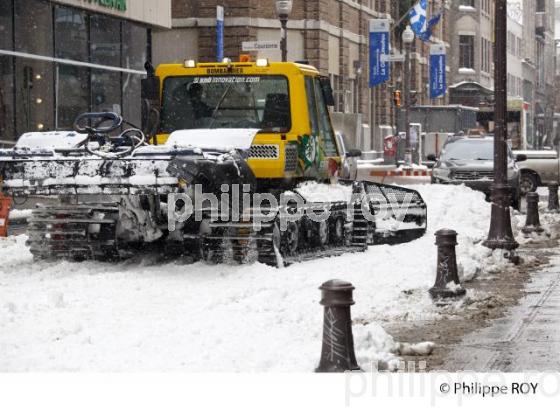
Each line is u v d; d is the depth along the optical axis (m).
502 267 19.30
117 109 38.34
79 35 35.91
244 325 12.12
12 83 32.22
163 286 14.71
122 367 10.23
